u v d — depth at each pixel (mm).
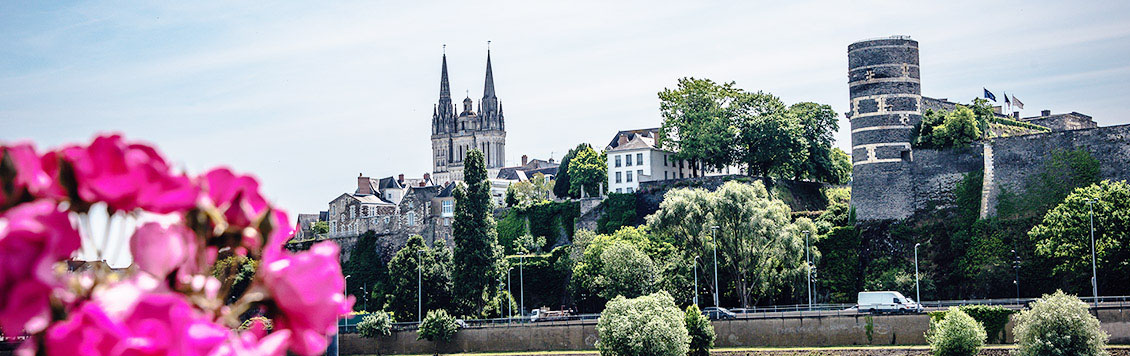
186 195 7848
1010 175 149000
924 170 155625
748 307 140000
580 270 158000
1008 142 150500
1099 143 144250
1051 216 131375
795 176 192250
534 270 176875
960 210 151250
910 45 158875
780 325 122438
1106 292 126562
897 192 156500
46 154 7582
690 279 145250
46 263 7262
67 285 7480
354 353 141750
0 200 7371
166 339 7117
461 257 158125
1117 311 106875
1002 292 140375
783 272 140375
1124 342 106062
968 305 123188
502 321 146625
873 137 158250
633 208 186375
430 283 158875
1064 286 133625
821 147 194125
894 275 148500
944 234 150875
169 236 7852
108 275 7734
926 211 153875
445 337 136625
